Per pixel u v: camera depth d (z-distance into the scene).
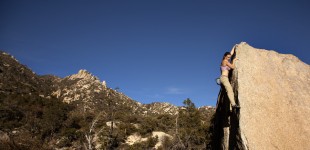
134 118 52.12
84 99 71.31
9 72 76.00
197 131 31.61
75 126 46.81
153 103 89.94
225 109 7.95
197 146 30.59
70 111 58.81
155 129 46.22
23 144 25.50
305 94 7.21
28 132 36.69
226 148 7.49
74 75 105.62
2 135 24.78
